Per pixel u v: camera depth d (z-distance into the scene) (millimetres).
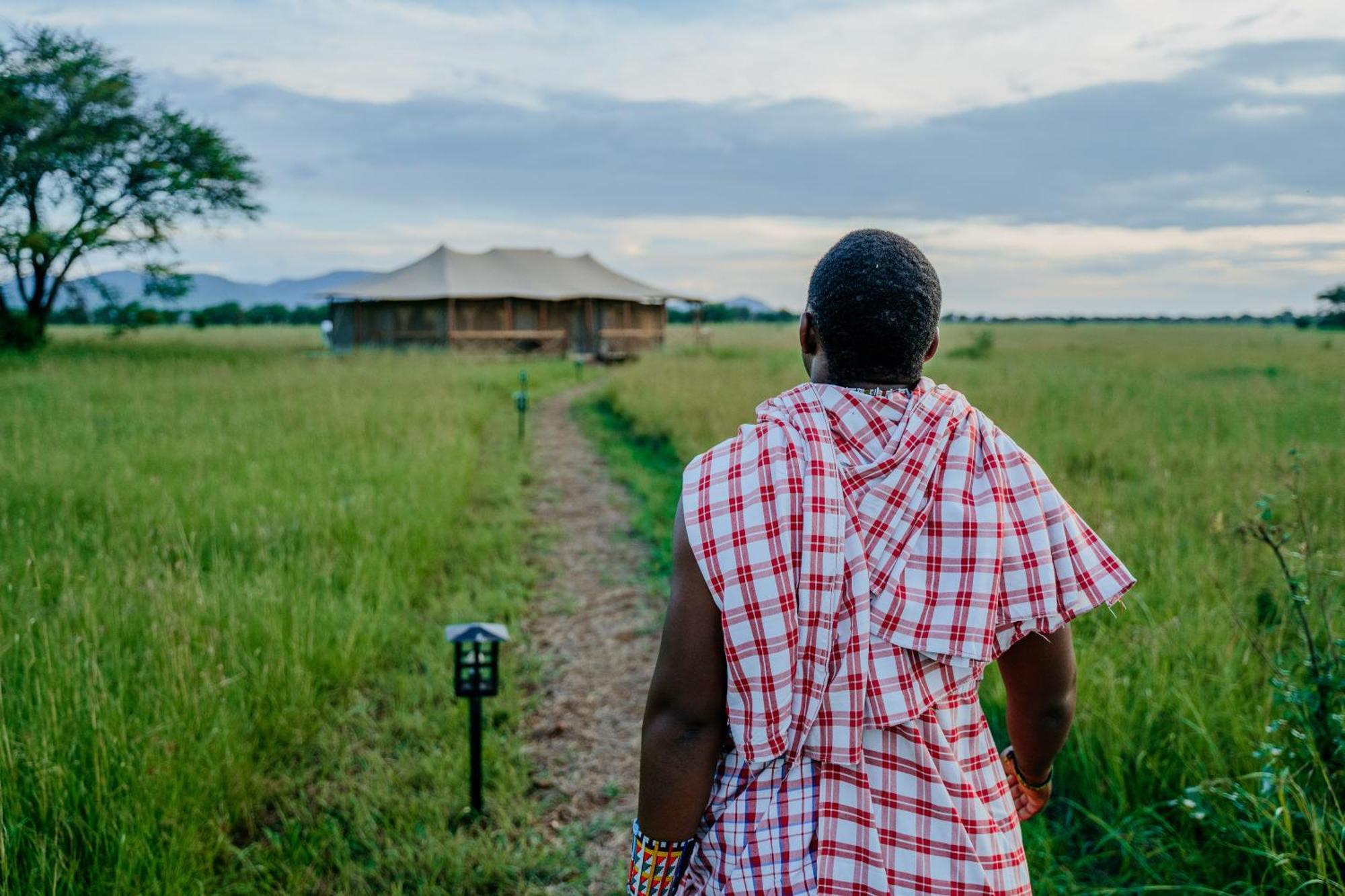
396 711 3969
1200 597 4191
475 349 31109
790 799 1142
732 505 1170
